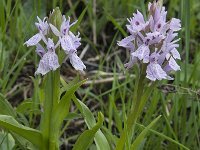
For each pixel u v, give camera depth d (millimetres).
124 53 520
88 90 413
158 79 271
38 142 296
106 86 472
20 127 283
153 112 415
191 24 534
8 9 419
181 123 397
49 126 292
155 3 276
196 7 567
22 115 353
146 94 289
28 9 503
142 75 283
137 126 379
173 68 280
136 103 290
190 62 514
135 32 276
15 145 334
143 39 273
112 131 427
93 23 527
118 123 337
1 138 328
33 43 269
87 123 312
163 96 411
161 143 388
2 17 405
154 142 383
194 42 530
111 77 481
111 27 541
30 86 459
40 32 271
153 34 269
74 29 379
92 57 510
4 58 422
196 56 464
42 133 293
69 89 278
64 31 270
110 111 369
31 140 295
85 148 298
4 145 323
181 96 412
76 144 297
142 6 432
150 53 279
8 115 309
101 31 535
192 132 377
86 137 293
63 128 397
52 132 292
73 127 427
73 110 444
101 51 519
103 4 545
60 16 270
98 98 409
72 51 274
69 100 284
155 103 385
